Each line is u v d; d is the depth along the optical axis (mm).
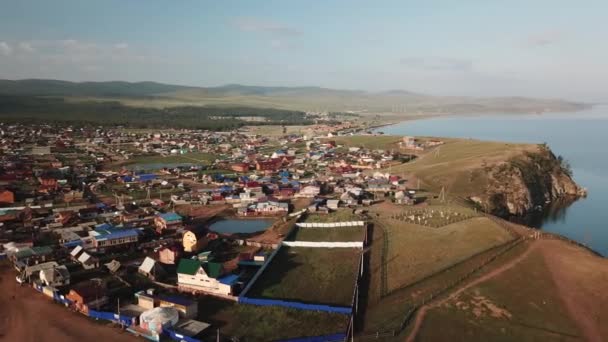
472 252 87375
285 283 82312
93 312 69562
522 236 95812
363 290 77812
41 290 79250
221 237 110438
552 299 70625
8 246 98688
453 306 69188
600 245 118938
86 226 115750
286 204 139625
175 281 83562
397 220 115250
